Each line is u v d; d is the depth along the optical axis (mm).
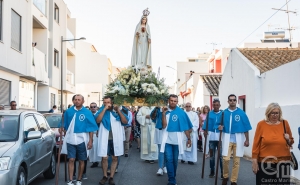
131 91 8953
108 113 8758
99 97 44750
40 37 23406
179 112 8648
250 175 10078
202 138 15719
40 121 9203
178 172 10750
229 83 16781
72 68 33844
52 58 25219
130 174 10305
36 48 22219
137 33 11766
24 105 20141
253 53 16219
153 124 12477
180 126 8539
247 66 14117
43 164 8508
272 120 5992
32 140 7789
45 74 22953
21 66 17922
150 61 11875
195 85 30922
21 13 17922
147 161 12836
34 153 7648
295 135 9461
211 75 26734
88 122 8133
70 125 8102
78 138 8055
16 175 6457
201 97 26016
